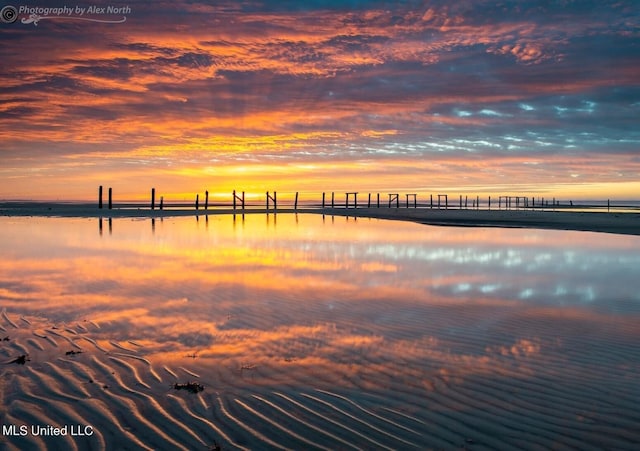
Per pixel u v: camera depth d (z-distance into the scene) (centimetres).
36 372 611
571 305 981
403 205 11631
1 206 7062
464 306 973
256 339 763
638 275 1330
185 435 466
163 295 1068
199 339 761
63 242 2177
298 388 579
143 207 7338
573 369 634
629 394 557
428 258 1675
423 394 564
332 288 1148
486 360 670
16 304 979
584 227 3177
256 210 6519
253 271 1391
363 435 473
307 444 455
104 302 999
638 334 781
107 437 457
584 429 482
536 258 1675
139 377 606
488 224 3566
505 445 454
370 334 791
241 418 503
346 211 6562
